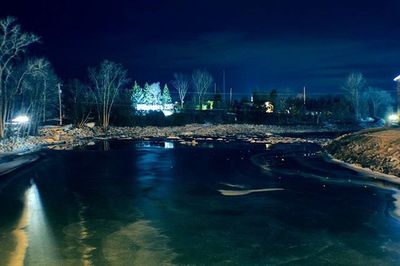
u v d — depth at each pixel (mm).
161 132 69312
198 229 15859
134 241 14539
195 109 95250
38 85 61938
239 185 23984
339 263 12508
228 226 16234
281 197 21016
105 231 15680
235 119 91188
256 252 13422
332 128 84625
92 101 79625
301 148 44500
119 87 82250
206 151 41750
